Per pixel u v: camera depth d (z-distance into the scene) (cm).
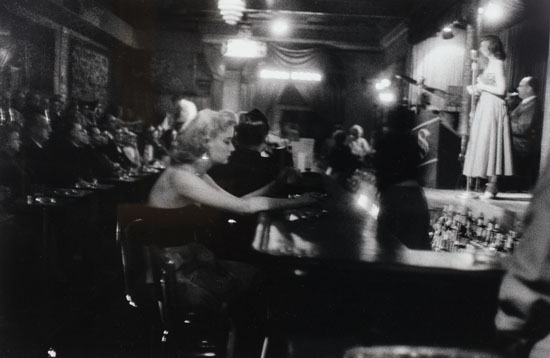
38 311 474
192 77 1606
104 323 446
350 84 1688
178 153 282
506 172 512
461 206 489
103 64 1334
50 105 789
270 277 238
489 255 230
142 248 249
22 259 496
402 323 219
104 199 666
